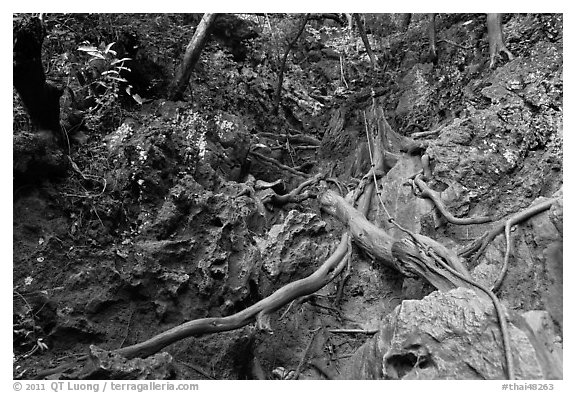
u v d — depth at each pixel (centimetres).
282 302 494
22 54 379
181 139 565
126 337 438
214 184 590
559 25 641
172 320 462
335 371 502
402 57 909
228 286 491
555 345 350
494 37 686
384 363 377
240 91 839
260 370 504
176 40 686
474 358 338
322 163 833
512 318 346
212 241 497
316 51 1062
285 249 599
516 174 546
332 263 562
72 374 380
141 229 486
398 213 607
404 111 784
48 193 458
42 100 428
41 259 430
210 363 455
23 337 400
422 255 481
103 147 518
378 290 582
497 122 580
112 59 577
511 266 446
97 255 451
